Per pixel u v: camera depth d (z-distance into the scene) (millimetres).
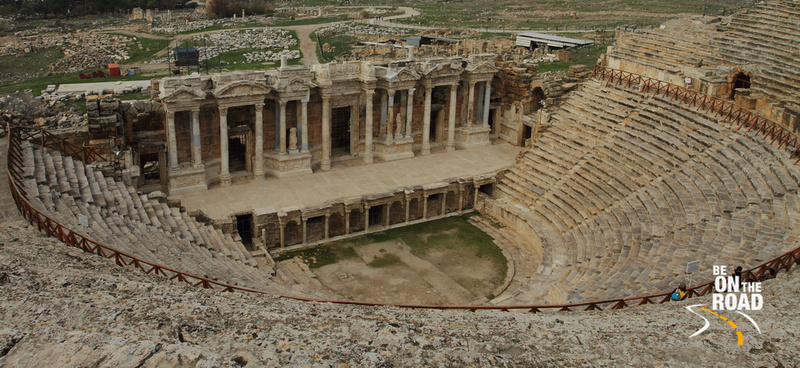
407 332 21781
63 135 46281
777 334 21688
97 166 41156
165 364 17062
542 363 19750
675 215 39688
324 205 48062
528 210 50906
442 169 56656
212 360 17359
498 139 65438
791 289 25422
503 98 64312
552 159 54031
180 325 20219
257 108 51094
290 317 22234
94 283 22969
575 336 22078
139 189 50531
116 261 26297
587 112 56531
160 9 178500
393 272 44500
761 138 43469
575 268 40562
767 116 45594
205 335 19906
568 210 48000
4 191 32656
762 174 39062
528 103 62344
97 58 114562
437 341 21250
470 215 54281
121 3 173375
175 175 49688
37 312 19875
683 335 21969
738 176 40219
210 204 48156
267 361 18328
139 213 38781
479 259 46688
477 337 21891
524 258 46938
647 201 43156
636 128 51156
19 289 21453
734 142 44188
